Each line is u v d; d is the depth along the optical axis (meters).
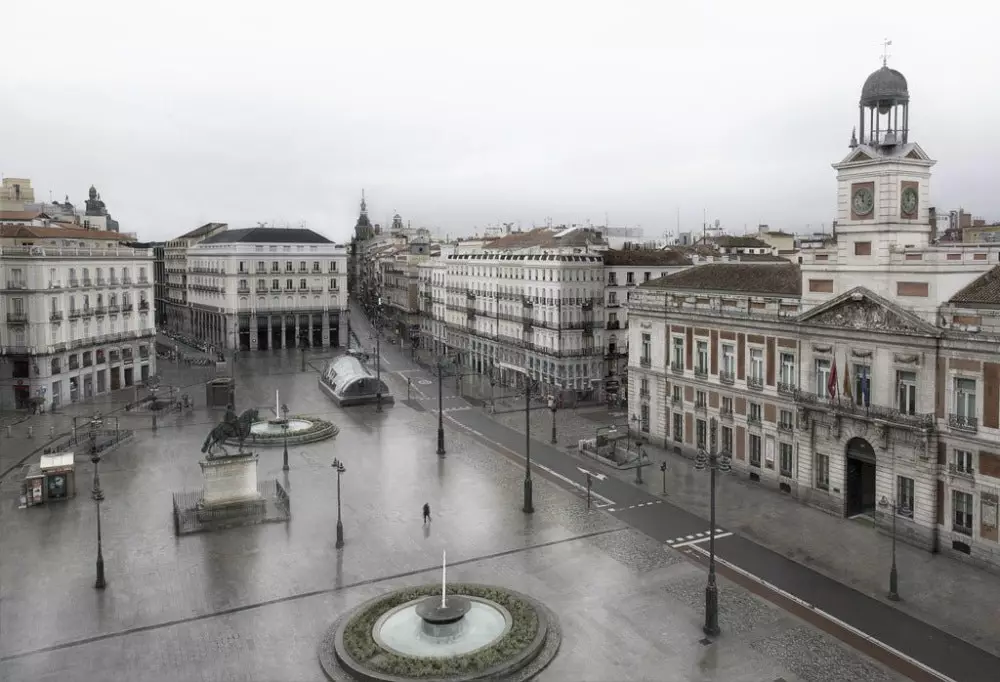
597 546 50.16
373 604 40.59
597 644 37.69
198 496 58.53
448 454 73.38
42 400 90.56
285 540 50.84
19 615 40.38
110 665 35.69
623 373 102.38
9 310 90.88
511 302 112.19
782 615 40.75
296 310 152.75
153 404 93.62
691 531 52.81
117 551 48.78
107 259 104.19
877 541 50.94
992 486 45.62
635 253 104.56
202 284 163.88
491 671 34.31
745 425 64.31
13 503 58.03
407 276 168.25
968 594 43.06
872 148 53.12
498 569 46.53
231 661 36.12
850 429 54.19
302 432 78.44
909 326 49.41
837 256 55.91
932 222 85.94
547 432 82.50
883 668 35.62
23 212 138.50
